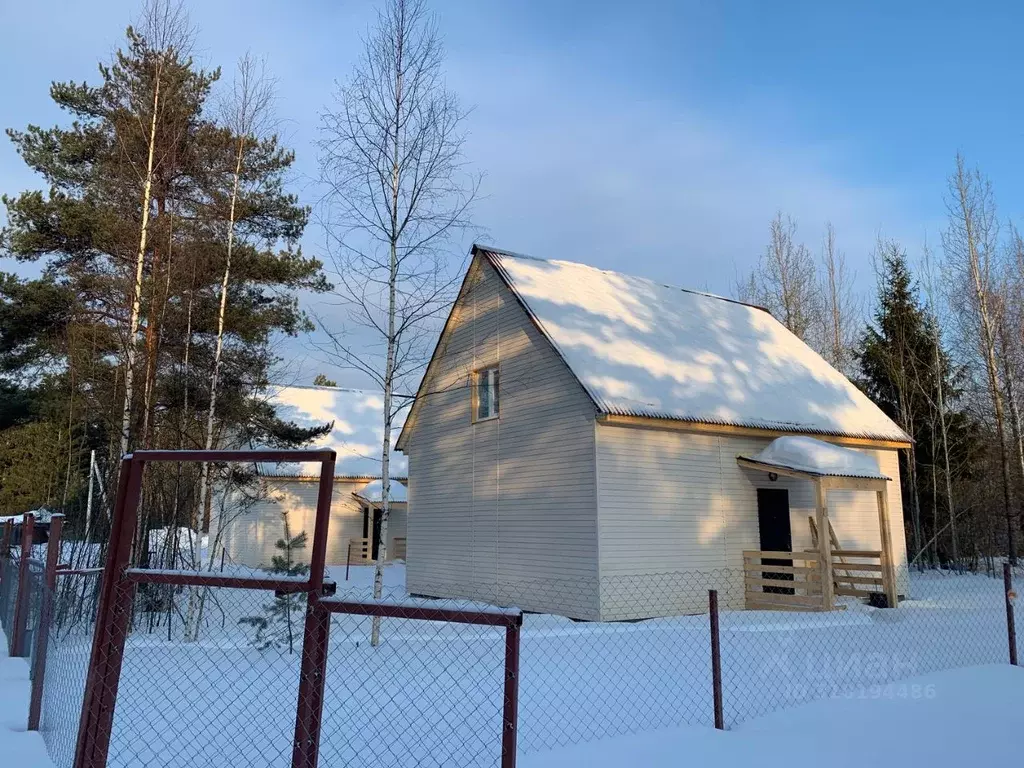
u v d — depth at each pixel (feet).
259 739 17.12
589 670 26.68
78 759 12.06
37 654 19.06
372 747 16.88
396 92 37.76
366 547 90.63
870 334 94.48
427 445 59.57
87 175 55.31
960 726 19.24
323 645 11.64
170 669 25.23
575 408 45.65
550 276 55.98
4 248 55.72
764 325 67.21
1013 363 87.76
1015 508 83.41
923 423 87.15
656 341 53.62
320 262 61.46
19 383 76.74
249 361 52.31
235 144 43.80
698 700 22.33
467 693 22.53
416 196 37.76
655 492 45.78
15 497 97.35
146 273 44.29
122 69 51.03
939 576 74.08
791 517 52.70
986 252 86.33
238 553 84.02
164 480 48.11
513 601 48.67
